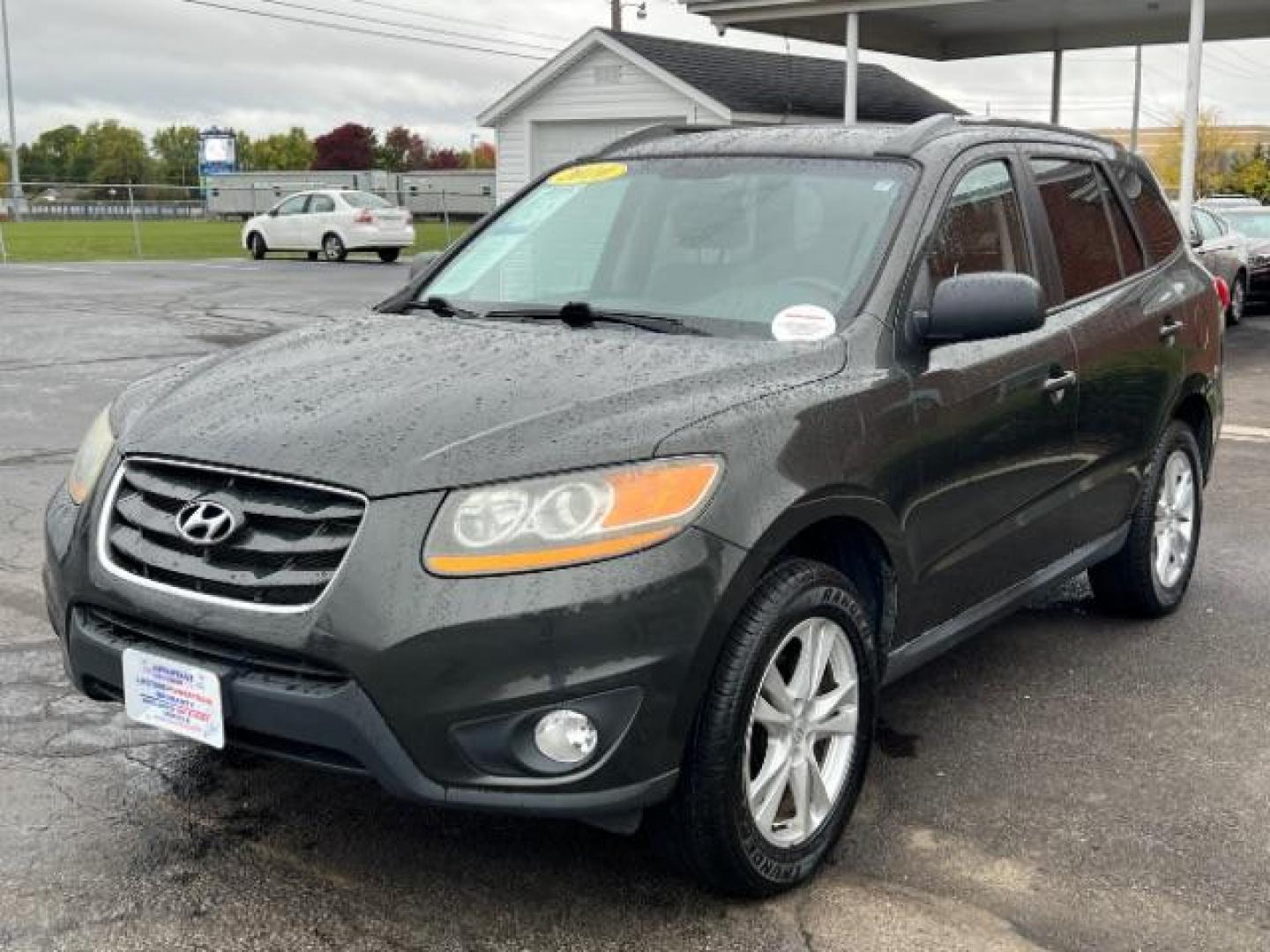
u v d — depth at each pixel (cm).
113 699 329
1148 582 528
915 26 1864
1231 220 1988
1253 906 326
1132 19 1784
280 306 1858
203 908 317
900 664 375
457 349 356
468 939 306
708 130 475
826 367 348
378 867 337
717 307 387
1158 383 508
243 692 293
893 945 307
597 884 330
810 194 411
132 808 365
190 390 350
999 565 418
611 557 286
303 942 304
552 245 440
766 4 1706
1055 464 439
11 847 342
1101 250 494
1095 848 354
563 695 282
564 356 345
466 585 281
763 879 318
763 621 308
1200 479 564
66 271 2572
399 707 280
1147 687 471
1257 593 583
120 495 325
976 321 359
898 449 353
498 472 289
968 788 389
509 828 358
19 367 1209
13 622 513
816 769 332
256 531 299
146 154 13338
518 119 2336
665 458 298
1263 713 449
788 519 312
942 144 423
